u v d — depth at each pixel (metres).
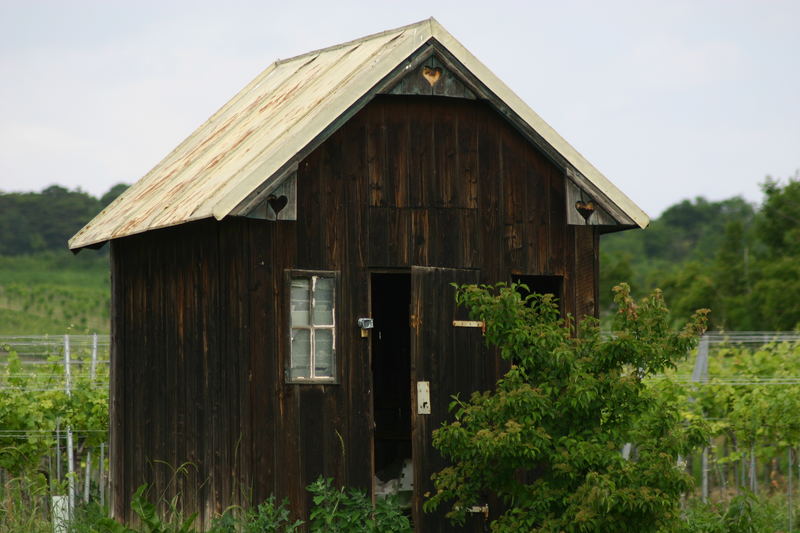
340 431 21.50
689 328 20.22
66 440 29.09
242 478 20.84
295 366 21.39
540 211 23.16
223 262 21.47
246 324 20.92
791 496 29.27
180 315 22.98
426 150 22.33
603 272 68.88
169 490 23.22
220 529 20.42
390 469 25.25
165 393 23.52
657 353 19.88
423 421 21.75
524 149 23.06
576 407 19.59
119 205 27.41
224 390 21.38
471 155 22.64
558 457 19.45
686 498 29.20
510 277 22.86
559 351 19.69
